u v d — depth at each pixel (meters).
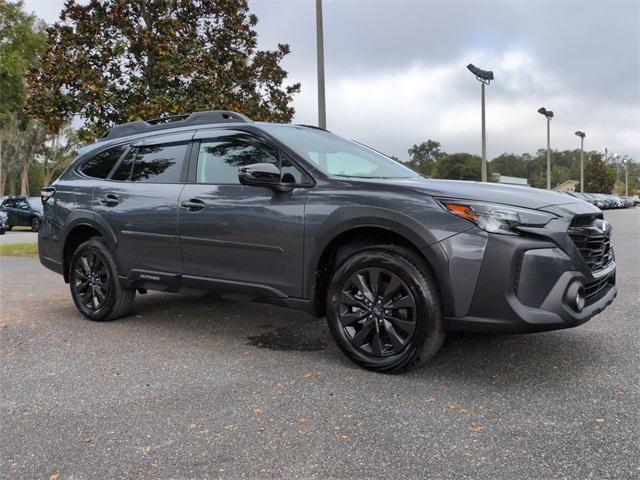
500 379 3.29
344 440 2.55
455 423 2.71
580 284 3.07
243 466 2.34
